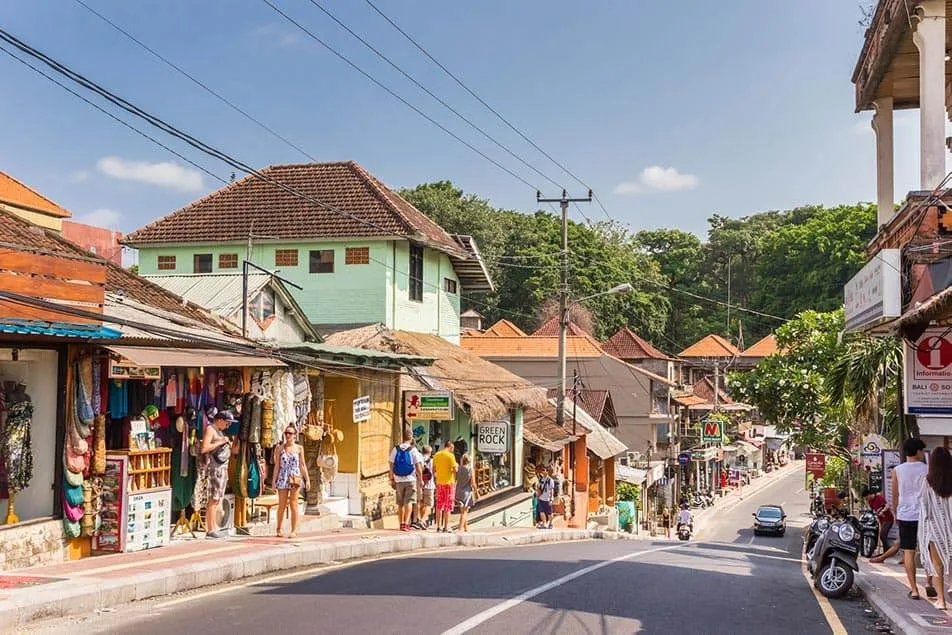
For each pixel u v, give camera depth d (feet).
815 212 316.60
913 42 52.11
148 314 49.96
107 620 28.99
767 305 260.42
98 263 37.35
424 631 27.40
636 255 276.62
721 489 235.61
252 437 49.80
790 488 256.52
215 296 67.41
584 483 127.85
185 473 46.62
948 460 32.50
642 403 173.78
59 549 37.58
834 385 76.89
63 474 37.83
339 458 65.72
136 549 40.65
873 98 61.77
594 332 216.74
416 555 52.54
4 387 36.65
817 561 40.42
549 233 225.76
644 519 167.32
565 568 45.42
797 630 30.32
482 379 89.81
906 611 31.63
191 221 99.19
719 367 232.73
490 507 89.71
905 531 34.76
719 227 326.03
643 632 28.68
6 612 27.43
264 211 98.78
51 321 34.78
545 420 115.85
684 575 44.86
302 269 95.50
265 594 34.37
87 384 38.52
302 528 55.62
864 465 78.69
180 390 45.98
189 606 31.60
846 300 58.90
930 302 39.73
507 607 31.81
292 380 54.75
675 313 292.81
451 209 214.28
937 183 47.24
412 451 61.93
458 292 114.93
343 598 33.40
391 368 70.95
